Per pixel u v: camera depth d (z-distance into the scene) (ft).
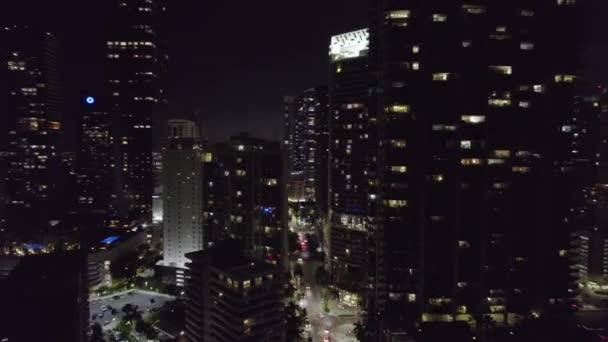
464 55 394.73
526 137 400.47
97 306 597.52
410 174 394.93
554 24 402.31
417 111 395.34
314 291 646.74
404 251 393.70
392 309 390.42
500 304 393.91
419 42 394.93
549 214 401.29
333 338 479.82
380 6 419.74
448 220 391.04
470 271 391.24
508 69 398.01
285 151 596.29
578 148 428.15
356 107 630.33
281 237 588.91
